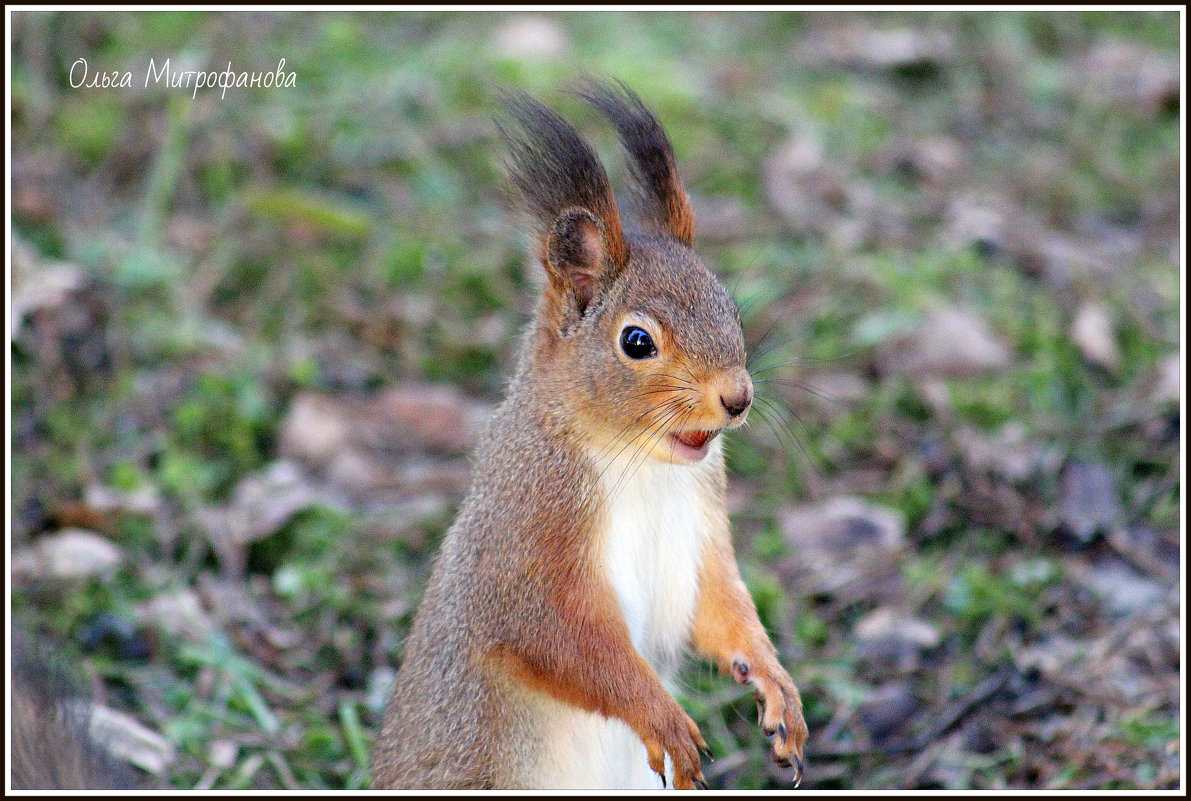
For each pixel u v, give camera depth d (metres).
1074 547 10.55
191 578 10.45
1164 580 10.16
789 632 9.94
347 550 10.71
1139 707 9.02
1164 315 13.10
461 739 7.46
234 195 14.12
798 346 12.68
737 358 7.06
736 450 11.69
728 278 13.45
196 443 11.70
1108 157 15.88
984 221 14.34
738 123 15.68
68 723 7.73
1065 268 13.70
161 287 13.02
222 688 9.41
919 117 16.53
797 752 7.45
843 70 17.19
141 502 10.89
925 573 10.38
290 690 9.56
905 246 14.12
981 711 9.19
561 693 7.25
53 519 10.77
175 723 9.06
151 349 12.48
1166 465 11.25
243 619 10.07
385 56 16.17
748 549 10.80
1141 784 8.36
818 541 10.79
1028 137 16.27
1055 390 12.12
